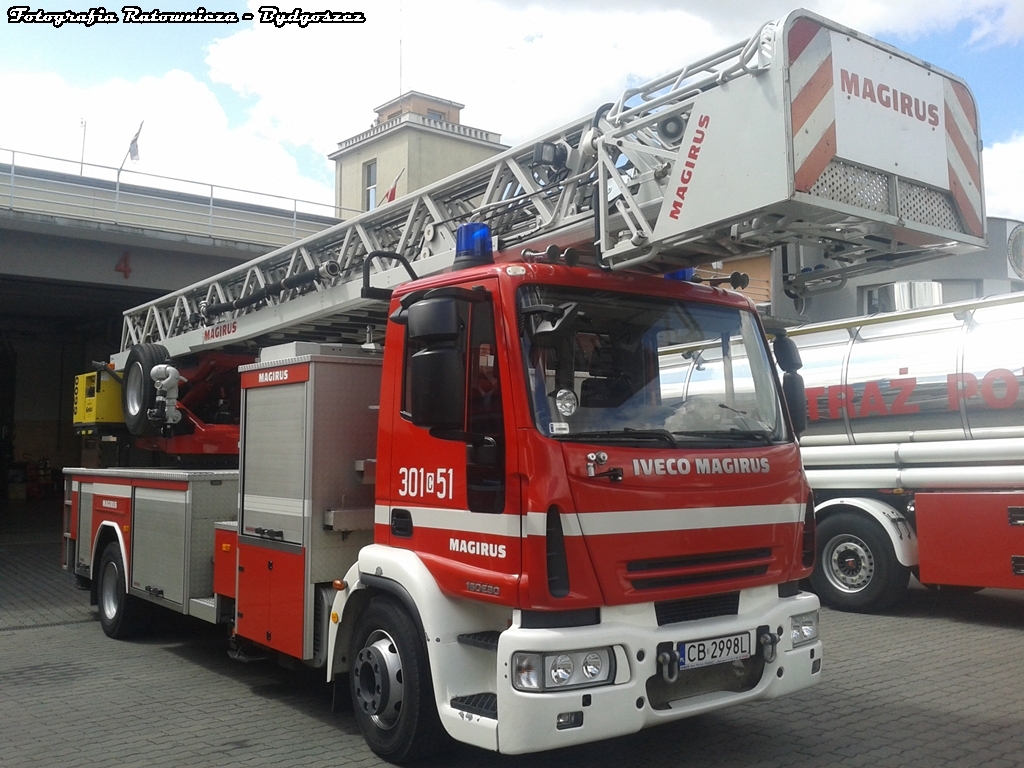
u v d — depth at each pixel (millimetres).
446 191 6109
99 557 8281
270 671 6773
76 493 8820
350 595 4867
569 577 3846
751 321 4930
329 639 4945
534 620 3842
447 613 4238
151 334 10523
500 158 5566
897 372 8492
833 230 4387
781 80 3891
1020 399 7699
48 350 27906
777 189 3871
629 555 3977
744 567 4340
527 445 3908
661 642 3953
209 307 8766
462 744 4742
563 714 3715
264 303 8039
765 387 4824
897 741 4922
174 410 8766
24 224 16062
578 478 3918
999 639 7484
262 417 5715
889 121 4305
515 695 3738
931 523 8016
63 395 28031
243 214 21172
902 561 8180
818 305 14938
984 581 7676
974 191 4734
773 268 5352
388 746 4582
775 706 5594
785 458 4629
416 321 3959
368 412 5426
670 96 4484
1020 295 7961
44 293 20641
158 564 6980
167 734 5238
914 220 4395
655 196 4543
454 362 3961
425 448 4504
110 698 6027
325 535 5195
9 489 25859
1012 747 4816
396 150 32062
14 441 27203
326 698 5980
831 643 7340
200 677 6594
